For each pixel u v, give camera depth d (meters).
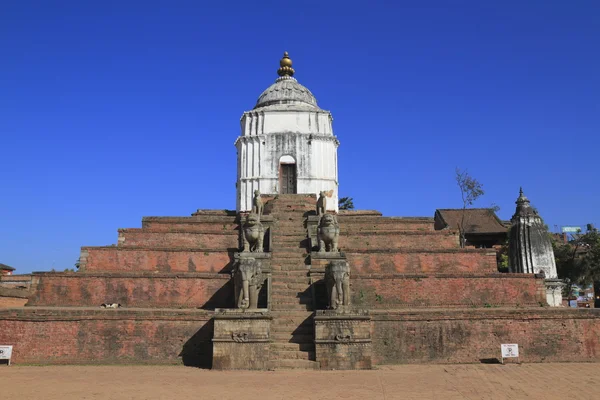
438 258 26.84
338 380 16.02
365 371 17.92
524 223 27.12
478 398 13.51
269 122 39.09
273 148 38.44
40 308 21.56
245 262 20.11
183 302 24.38
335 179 38.88
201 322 20.50
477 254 26.92
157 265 26.72
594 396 13.82
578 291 55.44
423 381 15.94
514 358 20.44
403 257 26.78
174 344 20.30
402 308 24.19
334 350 18.50
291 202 33.84
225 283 24.64
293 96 41.38
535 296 24.73
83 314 20.34
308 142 38.59
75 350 20.05
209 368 18.84
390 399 13.34
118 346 20.19
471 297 24.53
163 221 32.03
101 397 13.55
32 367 19.02
